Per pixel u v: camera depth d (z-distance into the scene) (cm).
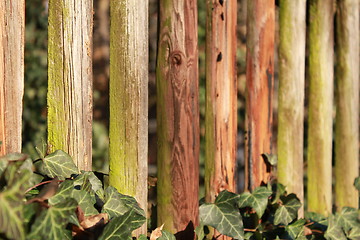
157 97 287
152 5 716
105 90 778
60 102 252
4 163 217
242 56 689
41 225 196
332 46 374
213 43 303
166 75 284
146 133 275
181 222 287
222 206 294
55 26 249
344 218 348
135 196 273
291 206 329
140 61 270
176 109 284
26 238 191
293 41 347
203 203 297
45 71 616
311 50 369
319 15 366
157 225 290
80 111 255
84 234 221
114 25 265
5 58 234
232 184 315
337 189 393
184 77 285
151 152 712
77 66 253
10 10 235
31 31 616
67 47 250
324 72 368
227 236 314
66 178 246
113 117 268
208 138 306
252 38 326
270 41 331
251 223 328
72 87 252
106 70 796
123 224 223
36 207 199
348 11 387
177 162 285
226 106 309
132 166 271
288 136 349
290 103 348
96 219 227
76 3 251
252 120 328
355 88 392
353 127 392
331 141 376
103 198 247
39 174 242
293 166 351
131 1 265
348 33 387
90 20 257
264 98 330
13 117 239
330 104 373
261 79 328
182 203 287
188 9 285
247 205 314
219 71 304
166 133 285
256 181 329
